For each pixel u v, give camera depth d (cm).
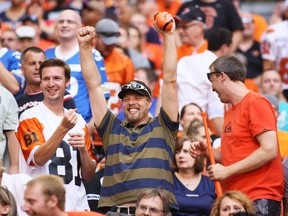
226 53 3362
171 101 2598
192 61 3262
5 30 3797
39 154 2588
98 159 3103
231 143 2586
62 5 4222
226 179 2598
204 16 3369
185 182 2842
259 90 3984
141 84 2608
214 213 2505
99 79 2630
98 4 3881
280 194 2589
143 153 2569
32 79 2880
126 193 2545
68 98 2838
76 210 2633
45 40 4047
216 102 3212
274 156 2552
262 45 3969
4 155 2764
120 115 3284
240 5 4897
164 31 2605
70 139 2575
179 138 2855
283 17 4162
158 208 2466
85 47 2622
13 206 2320
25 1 4266
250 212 2467
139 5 4441
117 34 3400
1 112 2734
